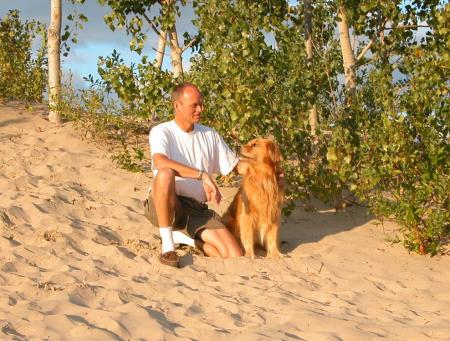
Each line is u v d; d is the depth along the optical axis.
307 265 5.32
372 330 3.95
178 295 4.46
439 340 3.81
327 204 7.13
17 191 7.15
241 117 6.80
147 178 7.99
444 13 6.50
